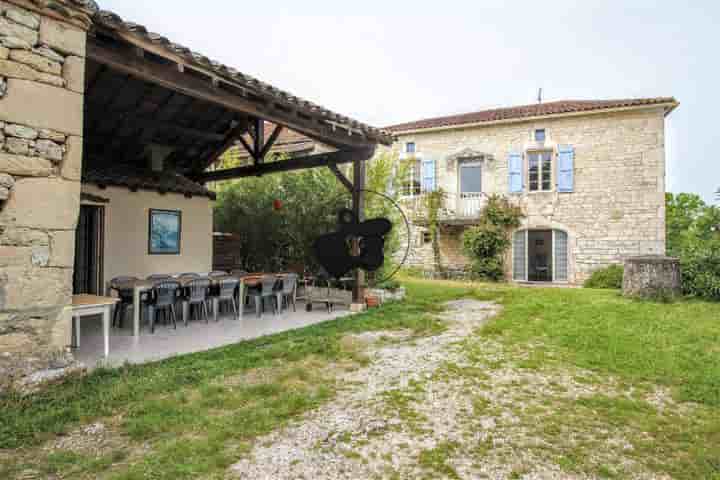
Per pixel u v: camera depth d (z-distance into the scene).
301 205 9.05
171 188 7.91
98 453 2.21
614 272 11.90
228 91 4.63
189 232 8.39
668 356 4.15
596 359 4.08
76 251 7.00
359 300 7.28
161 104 7.29
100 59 3.50
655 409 2.95
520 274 13.78
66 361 3.14
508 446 2.38
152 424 2.52
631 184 12.40
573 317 6.09
